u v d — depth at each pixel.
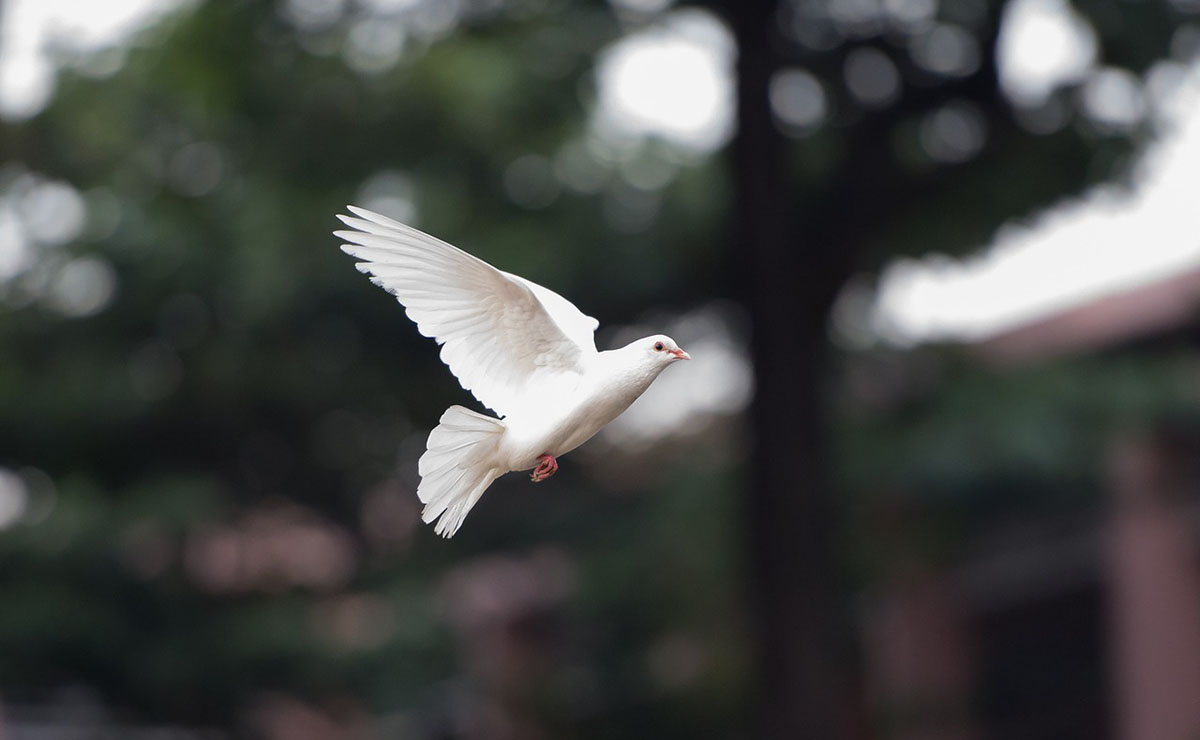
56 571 19.02
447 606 21.34
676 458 20.38
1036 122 16.02
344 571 22.03
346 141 16.84
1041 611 21.94
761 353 16.78
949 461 17.27
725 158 17.30
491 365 6.88
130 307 19.14
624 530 20.56
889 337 18.11
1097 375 17.92
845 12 16.14
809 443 16.80
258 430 19.97
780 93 17.14
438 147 16.95
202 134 17.88
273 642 20.12
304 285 17.45
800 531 16.73
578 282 17.59
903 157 16.80
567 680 20.94
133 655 19.55
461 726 21.66
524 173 17.50
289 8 16.38
